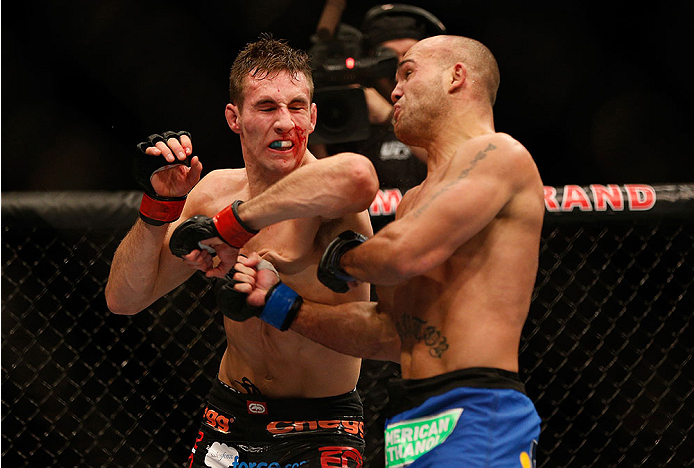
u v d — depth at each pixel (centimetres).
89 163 827
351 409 320
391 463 253
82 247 526
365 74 447
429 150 277
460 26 855
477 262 251
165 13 830
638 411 536
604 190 422
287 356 308
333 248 268
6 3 798
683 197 423
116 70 834
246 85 295
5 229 416
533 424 246
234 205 270
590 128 854
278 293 280
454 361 246
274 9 837
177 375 517
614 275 561
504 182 248
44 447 462
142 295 318
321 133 438
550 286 557
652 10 820
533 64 857
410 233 242
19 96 818
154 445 513
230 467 318
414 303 261
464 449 235
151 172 278
